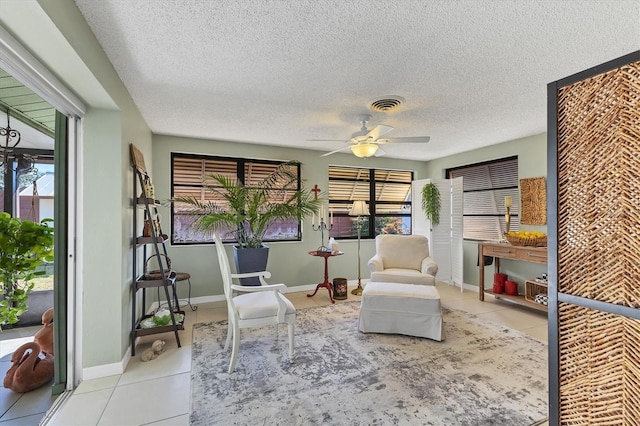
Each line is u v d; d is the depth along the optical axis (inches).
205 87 101.3
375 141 125.3
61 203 86.7
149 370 93.1
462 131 155.5
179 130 152.9
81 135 89.0
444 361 98.2
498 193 190.2
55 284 84.9
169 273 120.5
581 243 43.4
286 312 98.8
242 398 78.6
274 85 100.4
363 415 71.9
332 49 78.8
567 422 45.1
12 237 78.3
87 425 68.9
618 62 39.3
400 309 119.1
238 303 99.6
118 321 91.7
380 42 75.9
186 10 63.1
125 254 97.7
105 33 70.6
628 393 39.0
